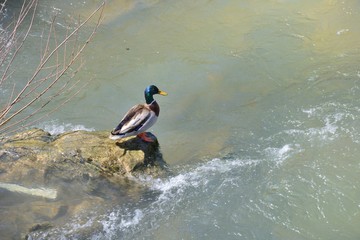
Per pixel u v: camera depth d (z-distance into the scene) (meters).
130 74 12.11
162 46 12.97
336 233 8.06
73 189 8.27
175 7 14.32
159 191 8.61
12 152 8.52
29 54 12.55
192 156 9.65
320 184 8.89
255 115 10.77
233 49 12.76
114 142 8.89
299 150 9.69
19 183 8.16
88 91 11.61
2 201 7.95
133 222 8.13
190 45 12.98
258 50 12.63
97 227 7.93
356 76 11.55
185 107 11.12
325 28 13.17
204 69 12.17
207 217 8.30
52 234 7.67
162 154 9.60
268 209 8.45
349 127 10.15
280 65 12.15
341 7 13.76
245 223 8.22
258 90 11.49
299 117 10.58
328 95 11.09
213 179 8.99
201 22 13.73
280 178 9.03
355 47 12.52
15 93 11.43
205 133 10.37
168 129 10.52
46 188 8.20
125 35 13.39
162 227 8.12
